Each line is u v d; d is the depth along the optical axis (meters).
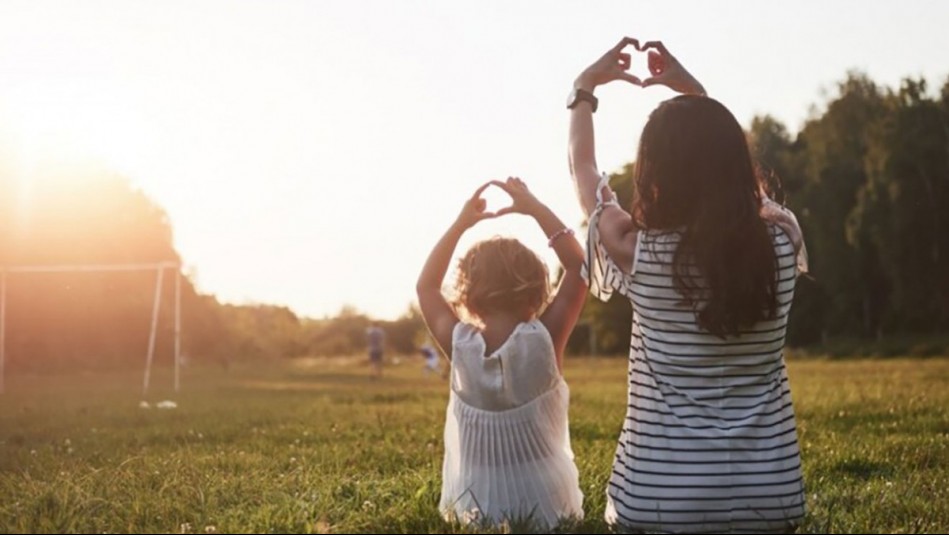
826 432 10.64
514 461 4.63
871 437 9.88
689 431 4.15
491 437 4.64
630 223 4.37
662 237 4.23
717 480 4.11
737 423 4.14
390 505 5.62
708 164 4.15
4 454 9.53
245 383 33.25
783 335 4.25
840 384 21.58
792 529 4.23
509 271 4.66
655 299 4.21
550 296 4.88
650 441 4.21
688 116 4.21
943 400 14.78
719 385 4.17
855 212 57.91
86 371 44.16
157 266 25.77
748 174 4.20
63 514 5.03
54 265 52.94
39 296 42.59
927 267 55.12
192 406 18.47
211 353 65.38
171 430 12.85
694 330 4.16
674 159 4.18
